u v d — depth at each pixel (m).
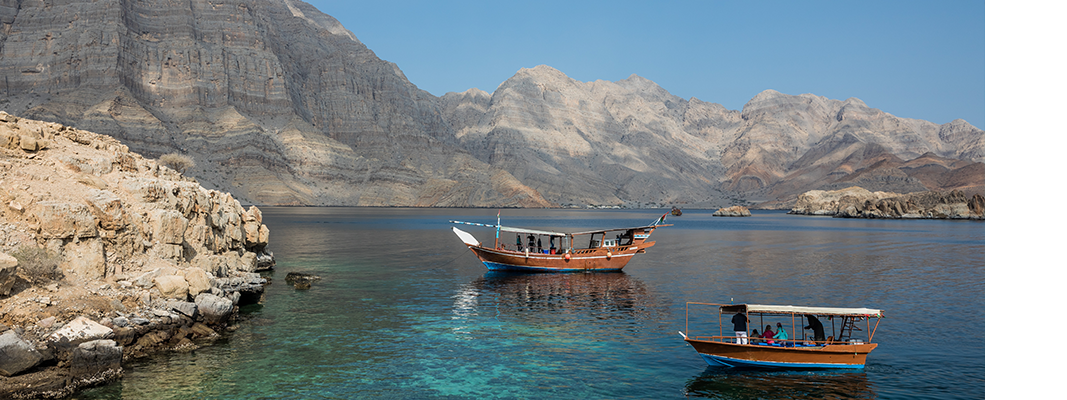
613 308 37.34
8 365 19.66
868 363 25.42
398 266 58.62
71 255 25.34
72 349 21.17
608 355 26.56
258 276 41.81
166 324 25.97
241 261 43.59
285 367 24.22
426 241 92.19
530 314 35.28
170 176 39.94
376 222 159.25
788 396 21.66
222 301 29.59
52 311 22.44
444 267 58.06
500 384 22.69
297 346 27.33
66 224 25.41
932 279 52.22
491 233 119.94
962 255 75.81
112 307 24.48
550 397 21.42
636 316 34.91
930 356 26.50
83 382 20.69
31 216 25.20
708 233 132.75
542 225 173.38
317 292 42.16
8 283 21.97
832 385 22.75
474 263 61.84
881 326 32.44
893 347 27.95
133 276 27.16
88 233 25.94
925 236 118.50
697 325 32.44
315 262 61.53
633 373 24.09
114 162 33.91
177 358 24.70
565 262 54.53
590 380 23.23
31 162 28.72
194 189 38.59
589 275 53.41
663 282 49.25
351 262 61.84
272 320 32.62
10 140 28.80
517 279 50.16
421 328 31.36
